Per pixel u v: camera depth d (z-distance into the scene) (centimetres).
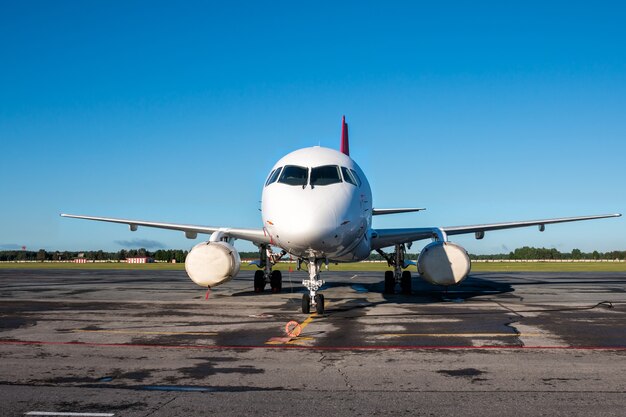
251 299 1766
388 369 716
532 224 1930
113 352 844
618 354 812
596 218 1919
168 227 1939
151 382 652
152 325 1145
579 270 4916
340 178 1340
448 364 745
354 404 558
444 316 1271
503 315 1288
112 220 1984
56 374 695
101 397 586
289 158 1411
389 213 2152
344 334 1011
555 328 1075
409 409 540
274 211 1266
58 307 1514
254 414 525
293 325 1116
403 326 1110
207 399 578
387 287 1995
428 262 1587
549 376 674
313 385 636
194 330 1073
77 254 13325
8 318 1265
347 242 1345
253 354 824
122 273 4138
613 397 580
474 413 526
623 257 14975
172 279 3144
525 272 4319
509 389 614
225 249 1577
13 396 589
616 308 1441
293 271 4769
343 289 2231
